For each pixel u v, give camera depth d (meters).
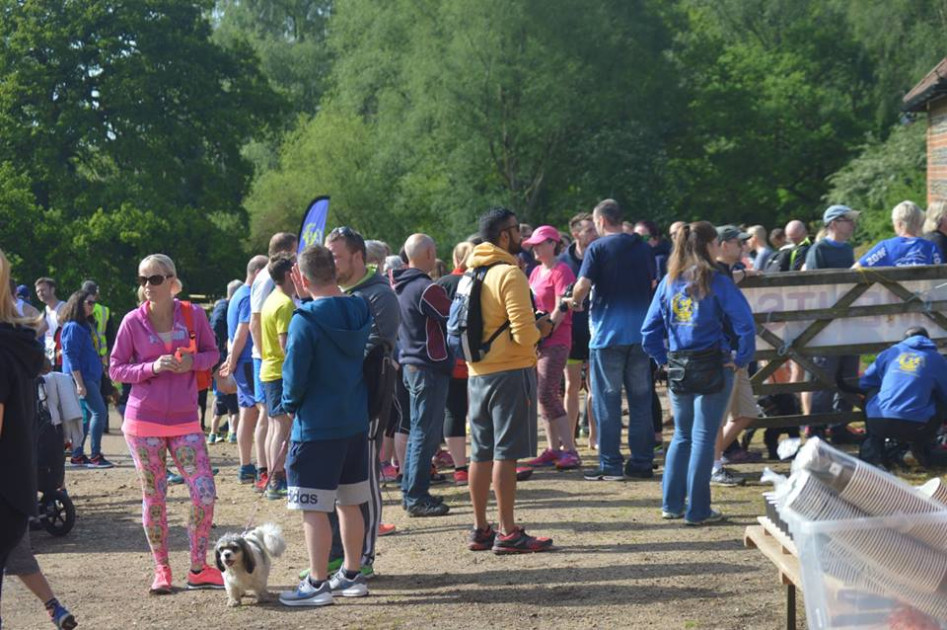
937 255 9.22
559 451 9.59
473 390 6.66
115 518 8.90
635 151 43.22
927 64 37.00
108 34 39.09
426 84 42.22
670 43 45.22
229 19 64.25
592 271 8.56
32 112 38.69
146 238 37.31
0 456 4.48
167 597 6.18
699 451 7.23
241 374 9.94
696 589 5.86
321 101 54.31
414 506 8.04
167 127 39.16
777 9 51.34
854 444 9.70
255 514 8.54
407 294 7.90
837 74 49.28
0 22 38.03
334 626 5.49
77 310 11.73
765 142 47.00
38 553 7.69
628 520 7.51
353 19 46.56
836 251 9.68
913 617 3.64
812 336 8.95
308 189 47.66
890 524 3.67
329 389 5.71
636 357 8.81
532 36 40.75
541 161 43.19
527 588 6.02
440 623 5.47
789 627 4.78
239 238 42.59
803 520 3.73
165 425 6.21
